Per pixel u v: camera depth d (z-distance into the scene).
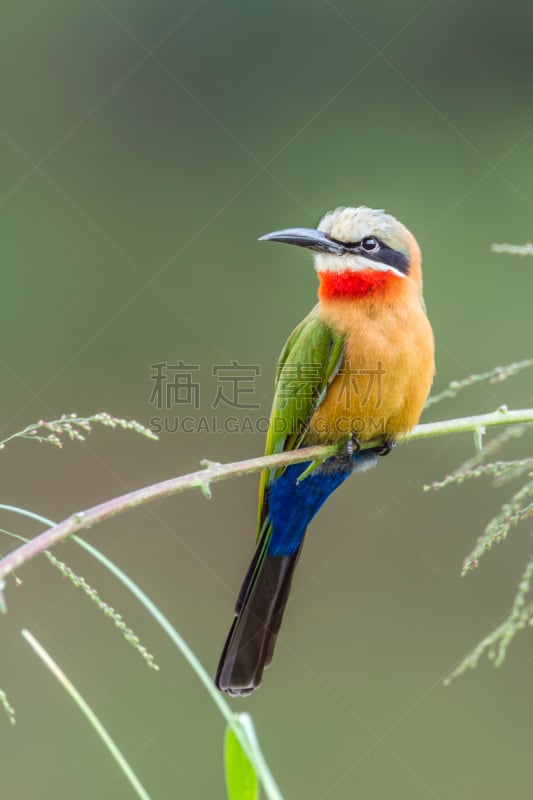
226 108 14.23
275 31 14.25
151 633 11.75
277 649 11.73
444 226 13.69
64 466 12.91
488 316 13.20
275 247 13.88
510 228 13.66
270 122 14.16
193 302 13.73
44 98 14.16
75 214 13.95
